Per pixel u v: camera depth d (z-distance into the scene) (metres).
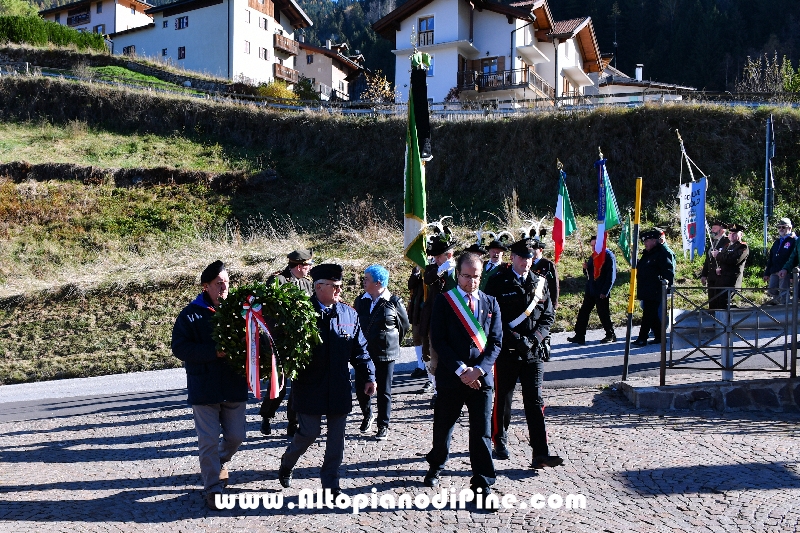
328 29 105.50
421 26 42.66
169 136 30.70
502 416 6.63
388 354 7.75
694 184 14.09
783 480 6.07
